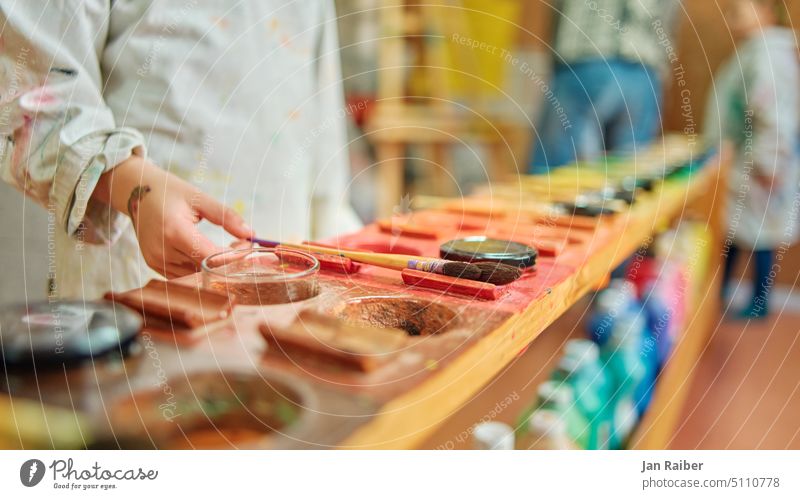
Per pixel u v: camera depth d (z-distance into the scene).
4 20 0.59
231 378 0.29
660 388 0.95
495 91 1.80
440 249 0.54
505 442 0.59
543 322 0.46
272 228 0.86
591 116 1.32
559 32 1.34
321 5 0.88
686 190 1.11
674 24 1.56
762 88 1.47
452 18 1.75
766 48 1.46
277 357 0.32
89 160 0.55
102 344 0.30
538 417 0.67
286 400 0.28
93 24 0.68
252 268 0.47
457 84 1.78
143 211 0.54
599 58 1.29
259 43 0.80
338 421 0.26
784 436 1.01
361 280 0.48
